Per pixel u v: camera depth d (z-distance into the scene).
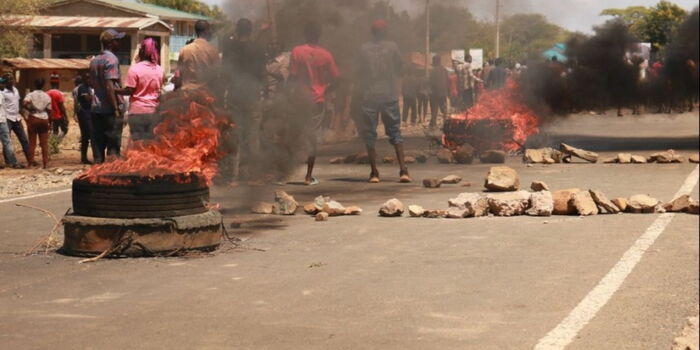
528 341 5.58
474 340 5.62
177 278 7.42
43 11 51.31
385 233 9.40
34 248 8.80
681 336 5.62
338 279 7.30
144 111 12.42
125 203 8.25
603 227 9.52
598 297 6.61
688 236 8.93
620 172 15.30
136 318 6.20
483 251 8.37
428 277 7.34
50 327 5.99
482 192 12.78
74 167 18.62
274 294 6.83
